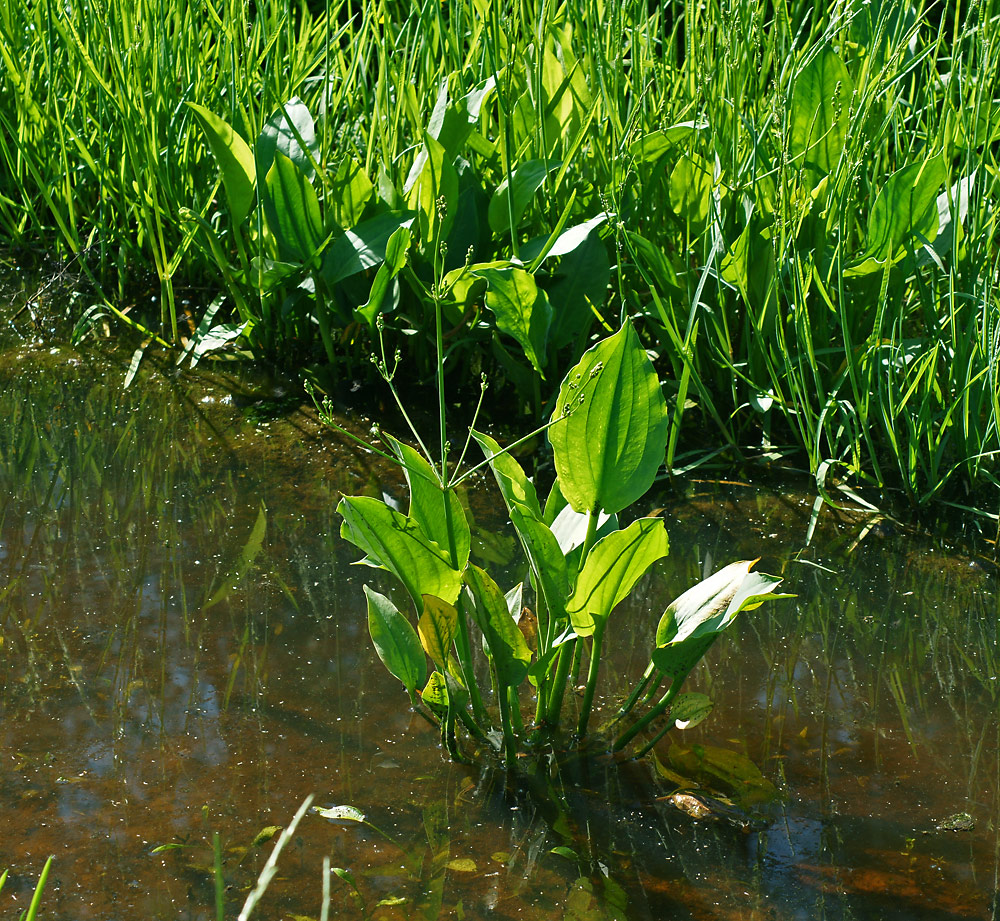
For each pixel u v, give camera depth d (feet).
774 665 8.99
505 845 8.27
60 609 9.23
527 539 8.35
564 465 8.29
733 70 10.47
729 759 8.57
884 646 9.07
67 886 8.12
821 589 9.36
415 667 8.48
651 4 15.19
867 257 10.08
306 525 9.75
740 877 8.17
